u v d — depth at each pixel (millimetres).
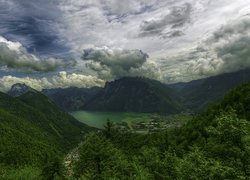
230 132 32250
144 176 75500
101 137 87875
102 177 73375
